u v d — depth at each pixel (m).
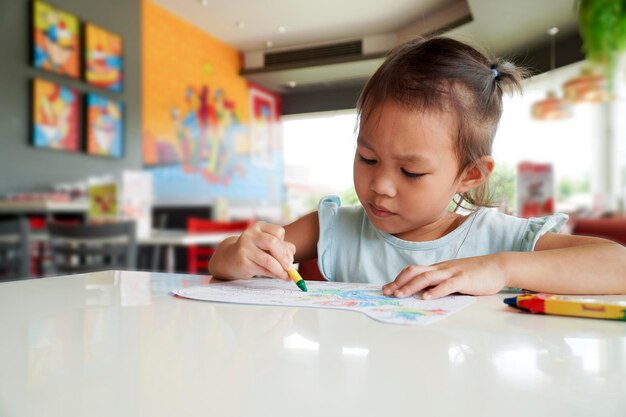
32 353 0.30
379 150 0.70
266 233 0.72
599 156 7.01
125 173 2.37
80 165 4.25
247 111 5.28
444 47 0.77
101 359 0.29
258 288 0.60
